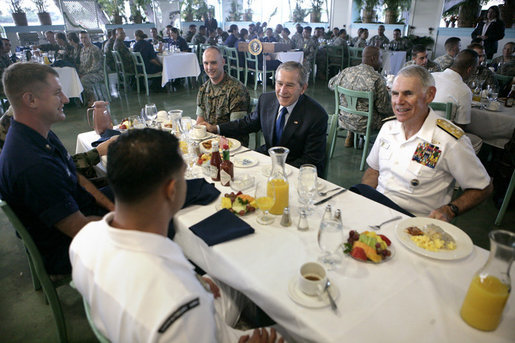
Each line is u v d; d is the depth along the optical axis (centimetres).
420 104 137
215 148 143
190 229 110
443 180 144
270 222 115
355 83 303
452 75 252
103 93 605
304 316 77
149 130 68
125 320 59
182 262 67
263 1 1134
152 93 609
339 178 298
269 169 156
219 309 103
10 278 183
